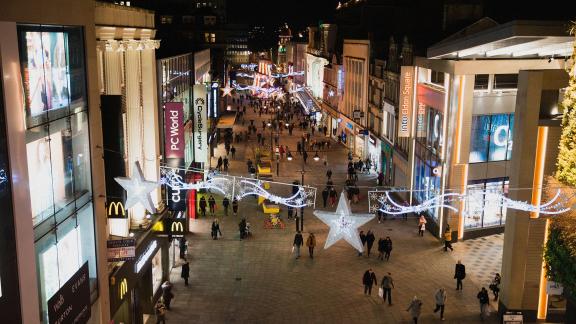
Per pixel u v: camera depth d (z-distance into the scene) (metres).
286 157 54.56
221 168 48.84
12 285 11.55
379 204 38.69
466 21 36.41
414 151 37.59
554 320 22.56
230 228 33.75
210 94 52.22
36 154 13.25
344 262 28.69
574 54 17.73
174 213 27.19
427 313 23.22
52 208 14.12
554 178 19.31
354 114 52.25
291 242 31.50
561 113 22.52
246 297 24.53
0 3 11.14
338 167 51.00
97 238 16.89
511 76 31.23
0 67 11.10
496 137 31.66
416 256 29.53
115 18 19.98
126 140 22.55
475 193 31.55
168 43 40.81
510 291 22.50
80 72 15.85
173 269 27.55
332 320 22.56
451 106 30.44
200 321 22.31
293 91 101.25
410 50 37.66
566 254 17.53
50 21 13.49
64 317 13.91
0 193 11.08
